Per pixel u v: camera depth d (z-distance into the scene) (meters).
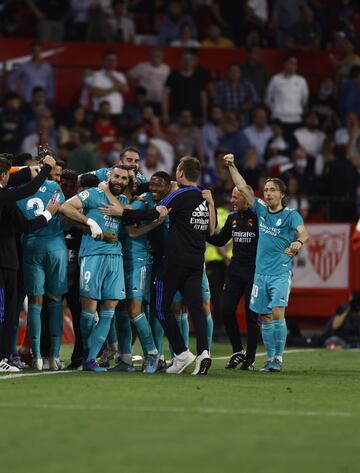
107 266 32.28
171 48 69.50
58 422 21.55
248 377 31.59
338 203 58.22
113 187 32.28
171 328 32.12
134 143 60.31
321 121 68.19
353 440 20.11
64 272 33.31
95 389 26.98
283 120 66.69
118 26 69.88
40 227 32.19
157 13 72.88
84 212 32.47
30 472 17.05
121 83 65.50
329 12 73.75
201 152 62.53
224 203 53.31
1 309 32.00
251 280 35.38
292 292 55.06
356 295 50.03
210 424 21.55
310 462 18.03
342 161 60.28
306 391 27.83
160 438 19.94
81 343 34.00
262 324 34.75
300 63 71.38
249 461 18.03
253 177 57.22
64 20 69.81
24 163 35.66
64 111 65.94
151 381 29.31
